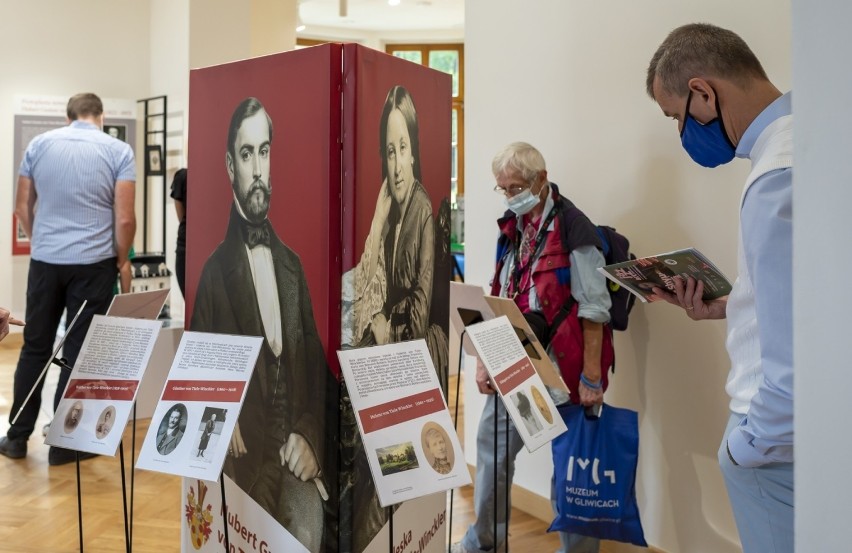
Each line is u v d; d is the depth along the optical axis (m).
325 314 1.70
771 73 2.56
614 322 2.80
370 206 1.73
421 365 1.69
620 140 3.12
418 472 1.56
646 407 3.08
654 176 2.98
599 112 3.20
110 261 4.37
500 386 1.99
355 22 12.24
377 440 1.55
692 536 2.93
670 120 2.91
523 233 2.89
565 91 3.36
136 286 5.49
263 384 1.85
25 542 3.23
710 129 1.76
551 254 2.75
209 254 1.96
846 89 0.99
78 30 7.90
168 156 7.69
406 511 1.96
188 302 2.03
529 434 1.98
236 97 1.85
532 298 2.81
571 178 3.36
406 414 1.61
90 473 4.09
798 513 1.08
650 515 3.08
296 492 1.79
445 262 2.07
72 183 4.19
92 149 4.25
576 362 2.72
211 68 1.91
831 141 1.01
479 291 2.41
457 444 1.65
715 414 2.82
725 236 2.72
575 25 3.29
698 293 2.11
